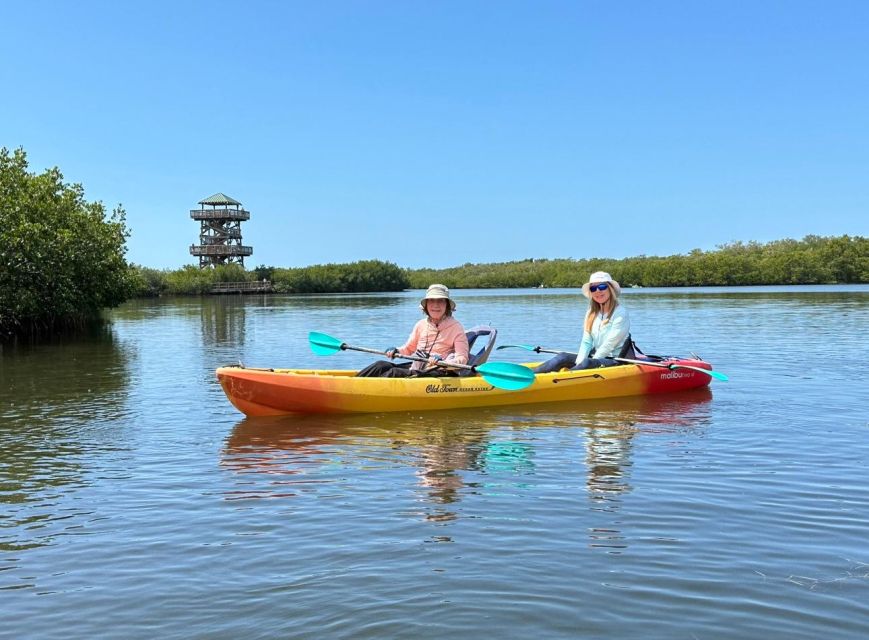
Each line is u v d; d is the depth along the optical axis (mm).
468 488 5820
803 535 4641
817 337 17562
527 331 21594
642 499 5438
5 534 4918
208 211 82438
